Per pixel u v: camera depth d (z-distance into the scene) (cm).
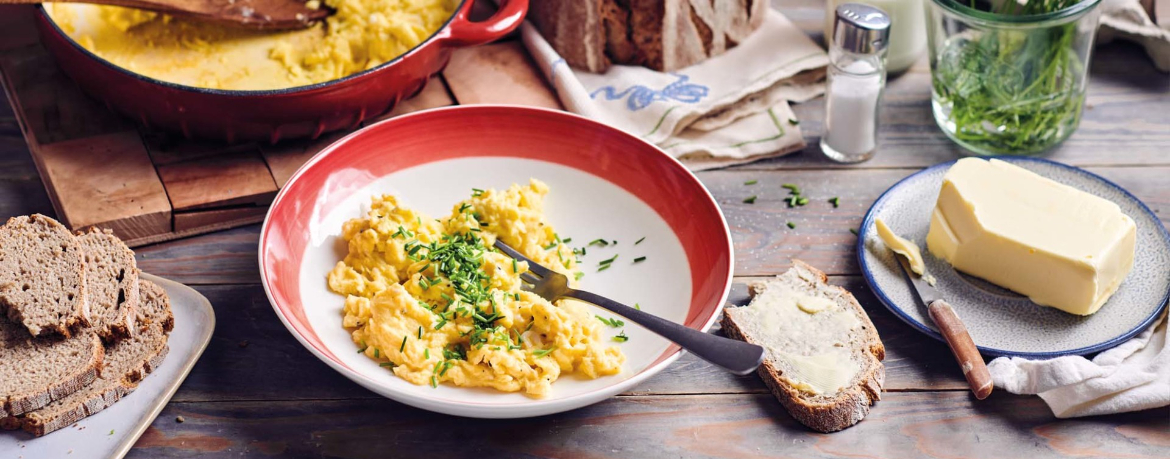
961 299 104
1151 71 125
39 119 114
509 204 103
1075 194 104
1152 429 98
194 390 100
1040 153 117
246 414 99
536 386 95
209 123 108
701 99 119
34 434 96
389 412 99
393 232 101
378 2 117
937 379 101
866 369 99
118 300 101
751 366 92
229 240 110
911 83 124
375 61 115
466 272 100
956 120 116
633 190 107
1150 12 126
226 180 110
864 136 116
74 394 97
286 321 96
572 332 97
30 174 114
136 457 97
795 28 125
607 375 97
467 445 98
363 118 112
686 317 100
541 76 121
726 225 102
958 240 105
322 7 117
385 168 108
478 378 96
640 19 119
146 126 111
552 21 121
